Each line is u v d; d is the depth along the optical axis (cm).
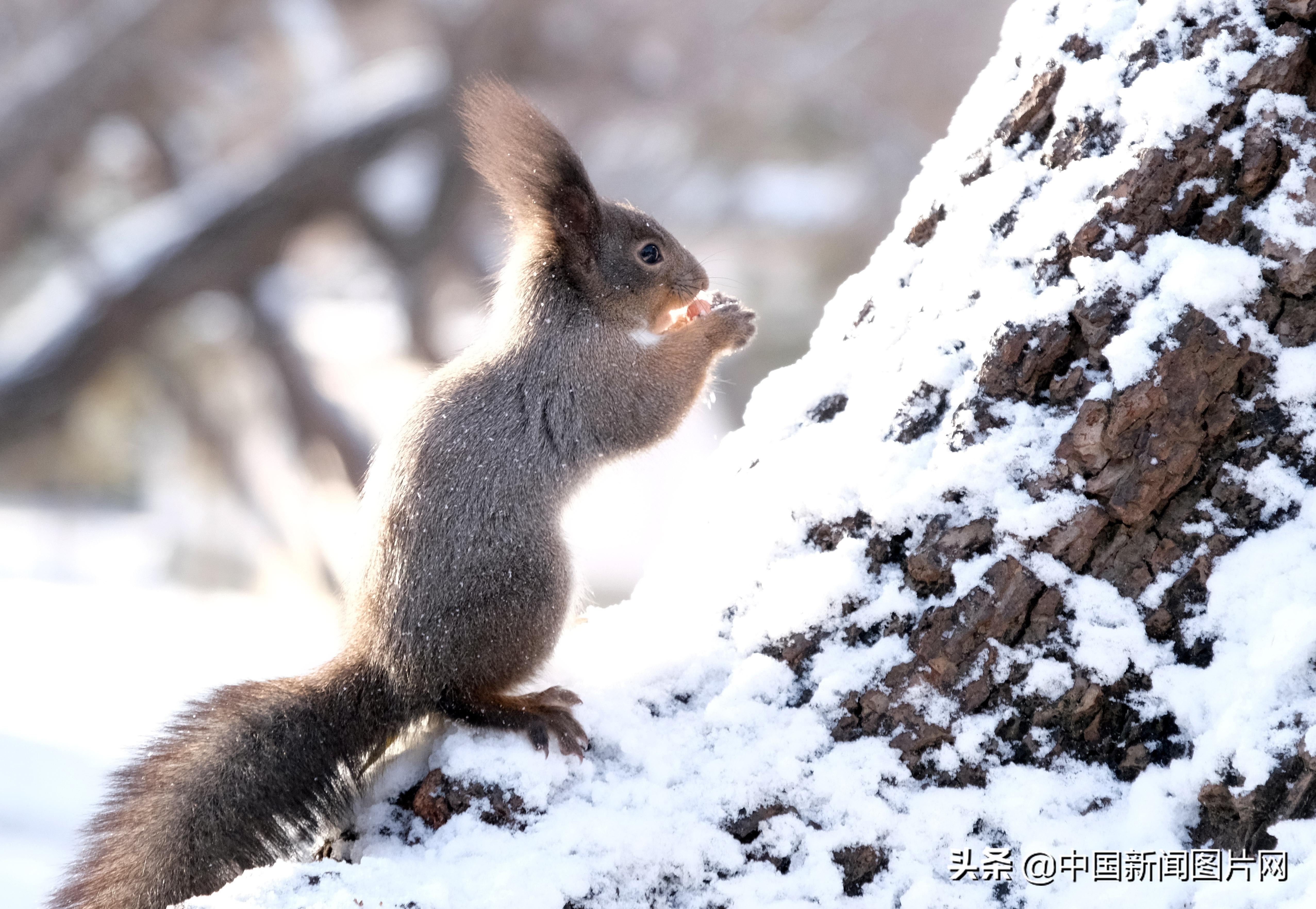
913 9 1499
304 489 1414
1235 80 625
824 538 629
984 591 625
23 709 853
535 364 638
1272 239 625
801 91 1491
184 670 969
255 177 1286
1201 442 625
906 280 631
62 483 1688
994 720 625
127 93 1434
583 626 636
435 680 632
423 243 1317
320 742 630
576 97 1452
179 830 628
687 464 1322
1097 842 623
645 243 641
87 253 1308
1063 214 627
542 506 636
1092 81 627
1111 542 625
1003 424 627
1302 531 624
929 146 1533
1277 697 623
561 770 627
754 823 625
